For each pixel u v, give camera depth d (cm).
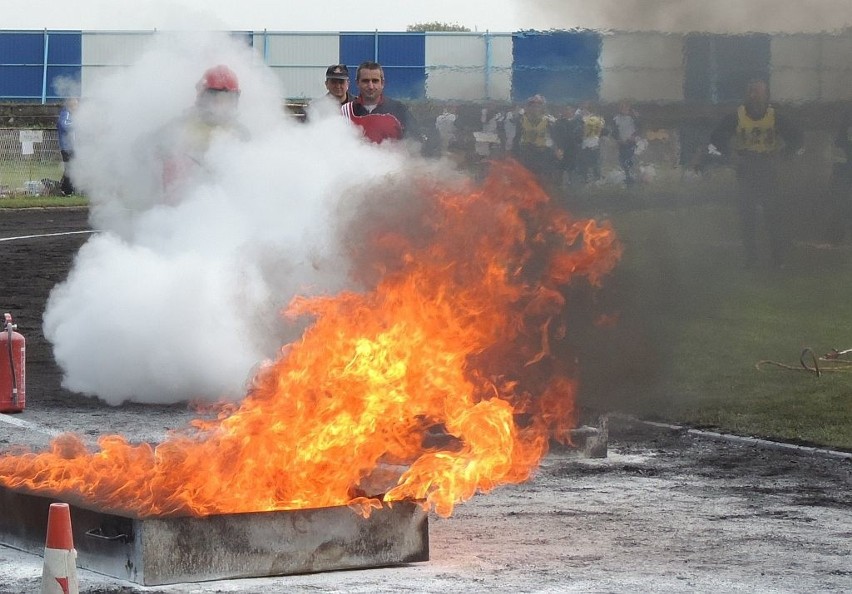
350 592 741
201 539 763
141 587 748
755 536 892
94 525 788
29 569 793
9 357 1341
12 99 5766
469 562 816
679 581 775
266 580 768
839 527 920
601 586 761
